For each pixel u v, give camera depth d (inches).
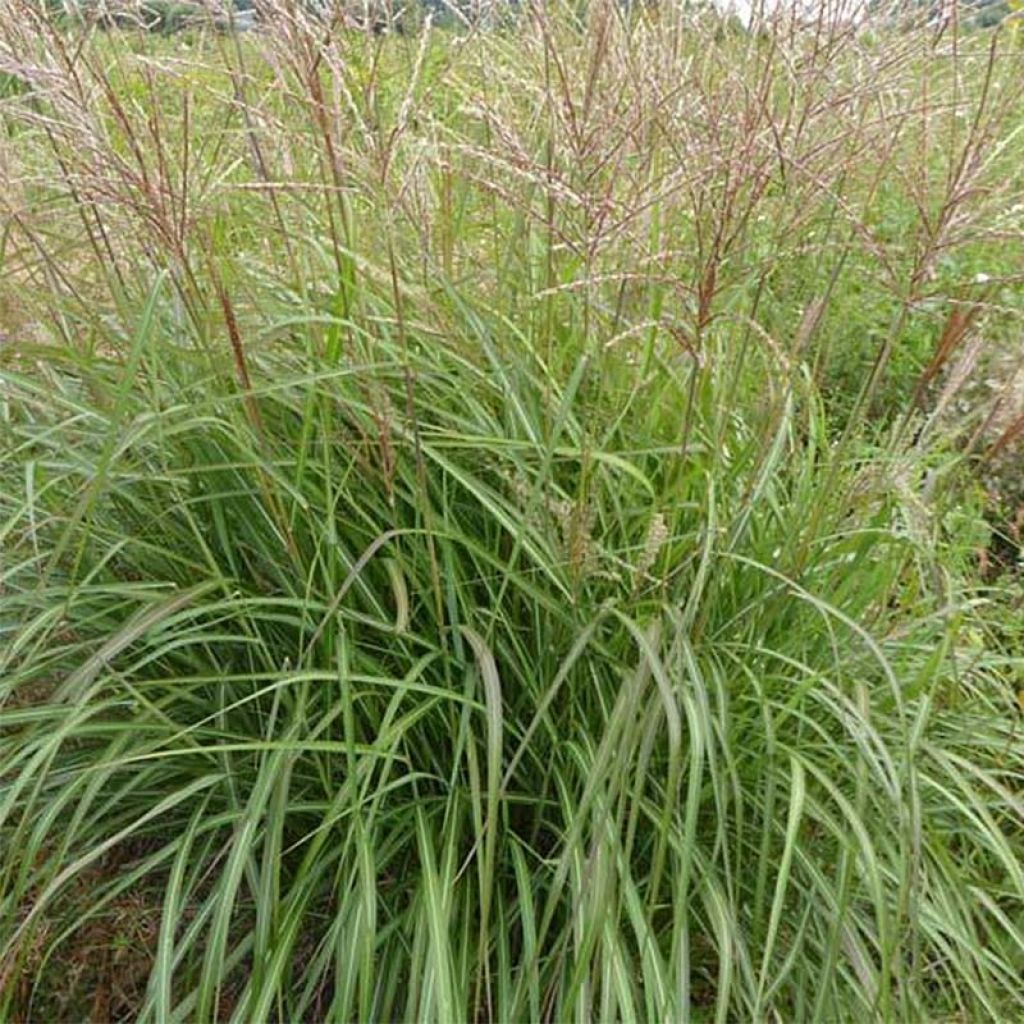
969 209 117.5
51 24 100.2
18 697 111.5
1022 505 166.2
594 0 111.3
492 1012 97.1
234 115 121.3
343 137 106.1
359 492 107.9
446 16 129.1
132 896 110.5
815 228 131.3
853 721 94.8
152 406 99.5
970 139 102.2
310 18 102.0
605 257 115.2
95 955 109.7
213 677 94.1
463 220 122.0
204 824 95.3
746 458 112.3
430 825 99.3
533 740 105.9
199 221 110.2
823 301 109.2
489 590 103.7
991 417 115.4
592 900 83.9
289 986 100.3
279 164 117.3
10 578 111.7
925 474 138.9
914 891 84.0
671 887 100.4
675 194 111.6
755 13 116.7
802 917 95.9
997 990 107.1
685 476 109.3
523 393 108.7
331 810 91.0
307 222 116.5
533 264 121.6
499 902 99.0
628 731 87.5
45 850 110.2
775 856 103.0
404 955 98.1
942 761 98.3
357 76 108.8
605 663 104.1
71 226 124.0
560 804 101.7
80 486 108.1
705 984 105.5
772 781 91.8
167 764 107.0
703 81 117.3
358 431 108.6
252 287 115.5
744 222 101.2
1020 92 113.7
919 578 116.0
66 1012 106.9
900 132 120.6
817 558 111.7
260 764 103.5
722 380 117.1
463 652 104.3
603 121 107.1
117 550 101.7
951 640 105.9
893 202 146.3
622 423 113.3
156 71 110.1
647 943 86.7
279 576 105.7
